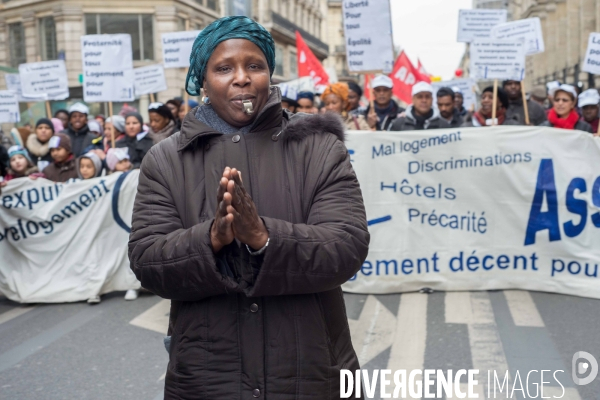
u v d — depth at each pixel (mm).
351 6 6496
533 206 5195
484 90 7309
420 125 6949
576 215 5113
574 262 5121
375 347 4184
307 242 1493
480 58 6066
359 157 5344
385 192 5352
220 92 1623
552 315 4645
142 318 5027
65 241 5547
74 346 4434
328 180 1615
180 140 1664
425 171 5301
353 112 8312
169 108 8008
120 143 7617
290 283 1503
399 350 4113
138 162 7445
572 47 29906
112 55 6707
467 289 5320
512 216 5238
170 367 1655
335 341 1679
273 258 1468
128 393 3641
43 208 5543
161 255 1530
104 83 6727
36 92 8266
